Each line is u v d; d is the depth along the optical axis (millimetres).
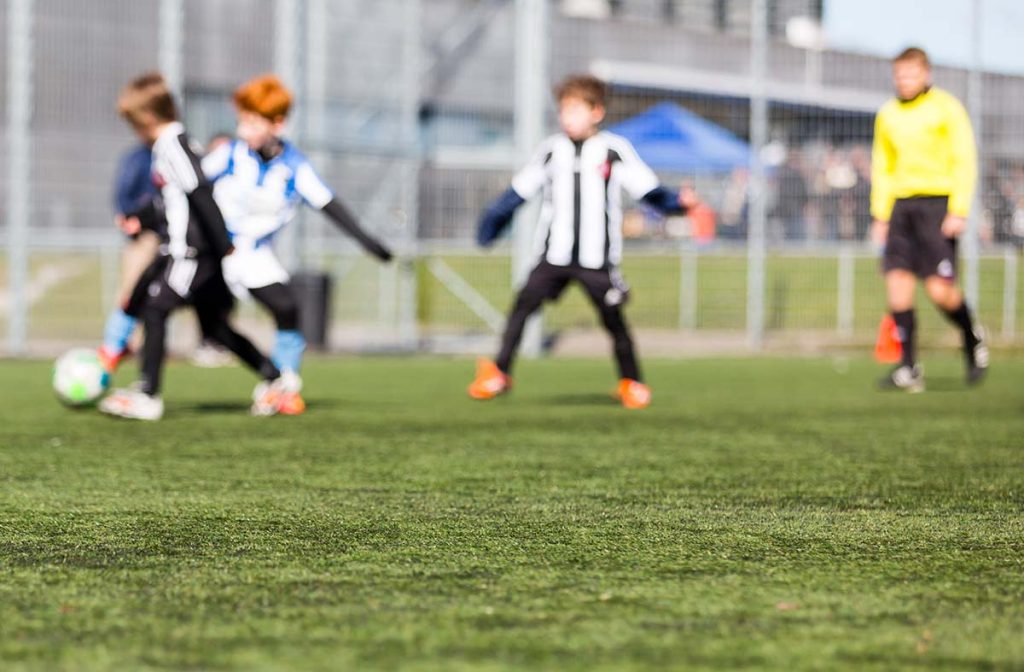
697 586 4801
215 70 21312
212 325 11648
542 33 20781
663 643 3994
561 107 12648
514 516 6371
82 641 3982
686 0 24219
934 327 23250
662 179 28469
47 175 20469
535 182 12680
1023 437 10156
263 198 11445
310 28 21781
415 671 3674
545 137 21344
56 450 9031
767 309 23688
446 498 6965
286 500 6859
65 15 20312
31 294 21297
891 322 18438
